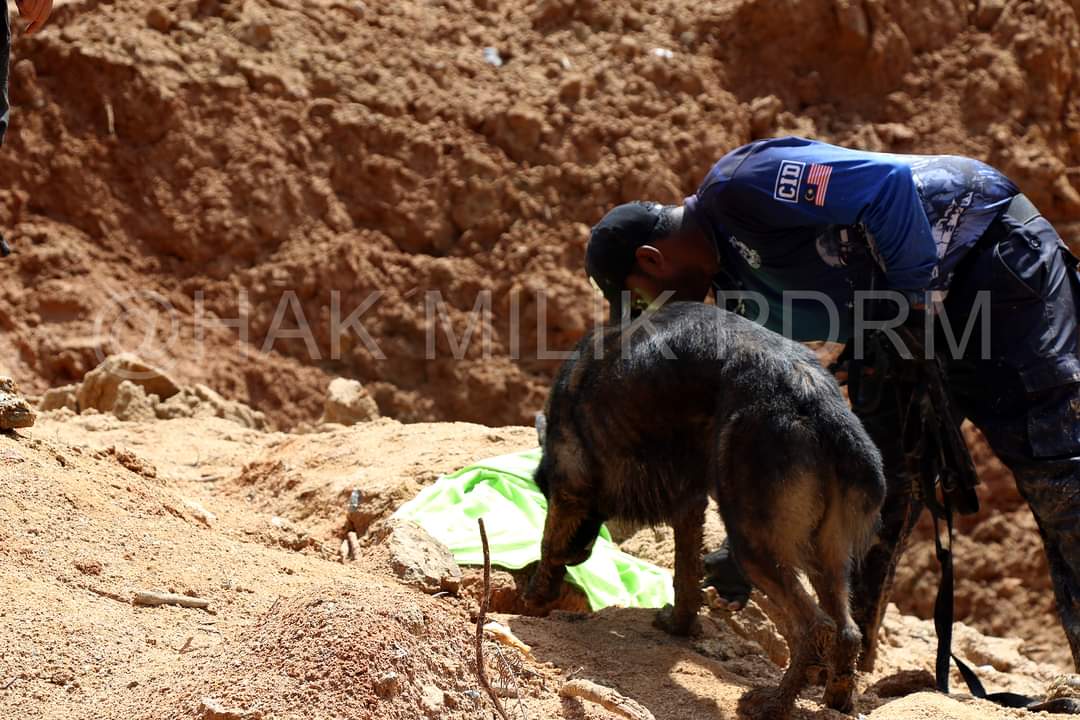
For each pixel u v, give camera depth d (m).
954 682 9.88
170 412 12.61
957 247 7.27
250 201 16.91
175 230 16.61
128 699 5.15
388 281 16.88
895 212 6.88
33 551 6.35
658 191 17.48
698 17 18.94
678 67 18.38
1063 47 18.95
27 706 5.05
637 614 7.56
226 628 6.04
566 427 7.10
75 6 17.36
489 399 16.52
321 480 9.44
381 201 17.28
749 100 18.62
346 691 4.92
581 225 17.33
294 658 5.07
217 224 16.73
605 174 17.55
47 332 15.65
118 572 6.41
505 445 10.15
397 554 7.46
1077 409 7.21
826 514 6.15
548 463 7.24
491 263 17.11
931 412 7.13
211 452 11.01
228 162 17.03
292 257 16.78
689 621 7.24
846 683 6.18
